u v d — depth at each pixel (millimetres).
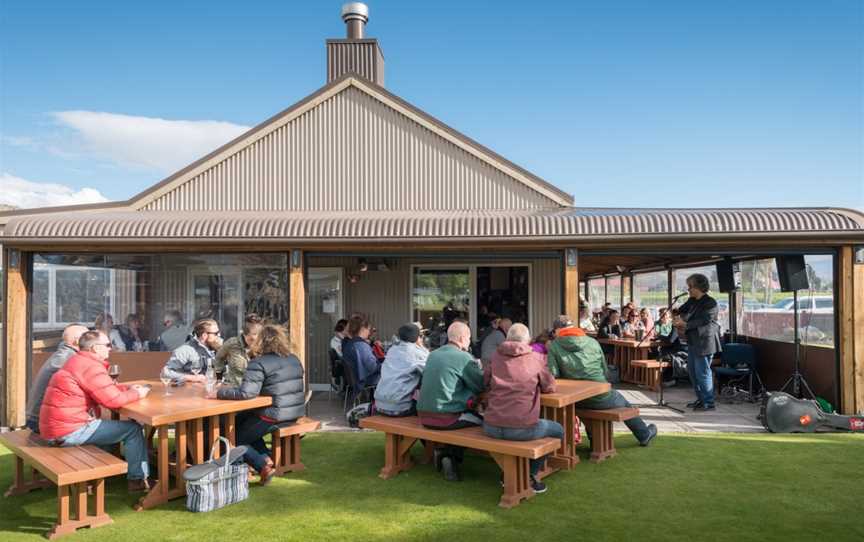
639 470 5500
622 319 12508
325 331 10734
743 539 4004
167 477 4816
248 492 4906
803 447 6246
